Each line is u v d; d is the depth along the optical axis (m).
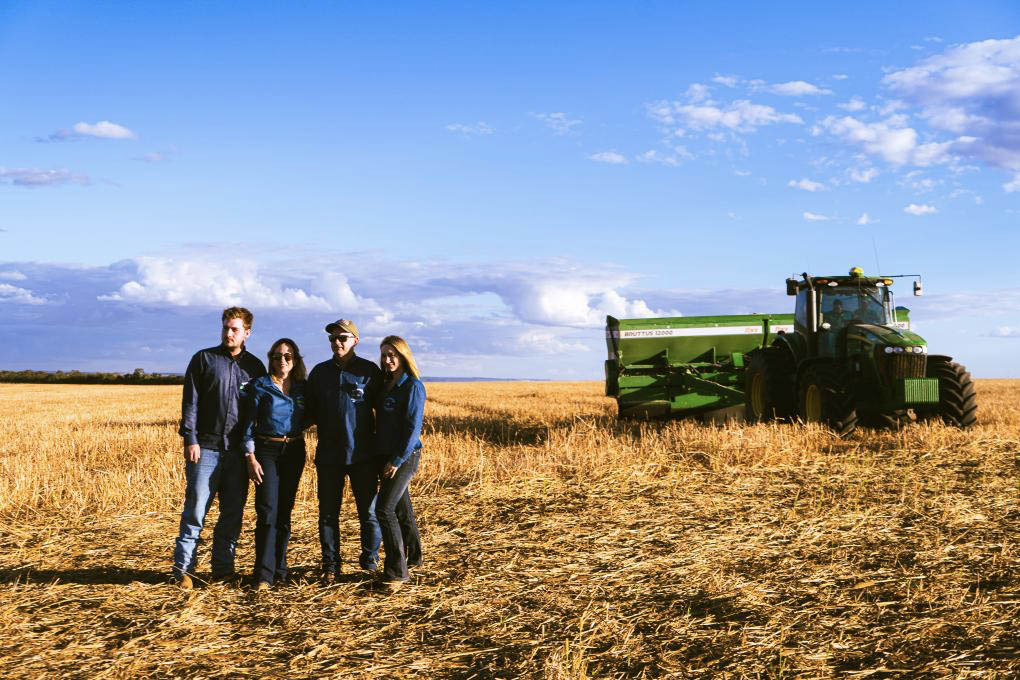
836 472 8.46
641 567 5.28
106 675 3.62
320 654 3.86
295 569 5.43
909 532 5.96
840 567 5.12
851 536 5.91
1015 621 4.07
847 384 10.85
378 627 4.25
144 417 21.78
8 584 5.12
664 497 7.57
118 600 4.73
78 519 7.12
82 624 4.32
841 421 10.70
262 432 5.00
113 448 12.37
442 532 6.46
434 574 5.23
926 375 11.15
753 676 3.52
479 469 8.91
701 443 9.83
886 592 4.61
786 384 12.58
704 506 7.11
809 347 12.06
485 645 3.97
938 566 5.10
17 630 4.21
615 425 14.23
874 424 11.52
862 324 11.54
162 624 4.28
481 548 5.93
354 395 5.01
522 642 3.99
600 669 3.64
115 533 6.57
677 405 14.21
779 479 8.26
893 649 3.78
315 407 5.14
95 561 5.70
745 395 13.81
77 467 10.04
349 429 4.99
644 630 4.14
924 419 11.09
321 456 5.04
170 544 6.18
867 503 6.99
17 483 8.22
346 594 4.80
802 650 3.78
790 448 9.63
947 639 3.88
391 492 4.92
